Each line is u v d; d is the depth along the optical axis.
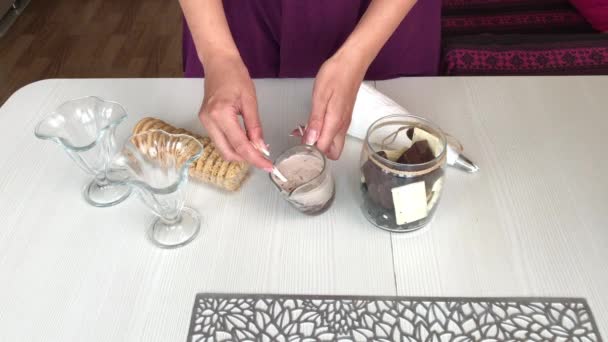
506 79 0.84
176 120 0.79
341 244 0.62
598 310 0.54
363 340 0.53
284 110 0.80
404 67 0.98
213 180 0.68
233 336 0.54
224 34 0.72
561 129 0.74
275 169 0.60
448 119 0.77
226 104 0.63
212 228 0.64
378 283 0.58
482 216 0.64
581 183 0.67
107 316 0.56
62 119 0.68
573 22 1.39
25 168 0.73
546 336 0.52
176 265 0.61
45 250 0.63
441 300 0.56
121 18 2.23
